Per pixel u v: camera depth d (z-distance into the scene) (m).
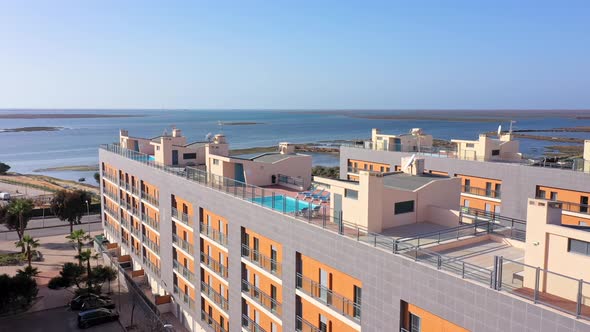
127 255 62.50
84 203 84.31
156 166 51.62
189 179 43.12
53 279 51.78
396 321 22.53
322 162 171.75
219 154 47.53
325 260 26.73
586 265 17.97
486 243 26.95
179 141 60.06
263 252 32.72
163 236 48.88
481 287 18.77
